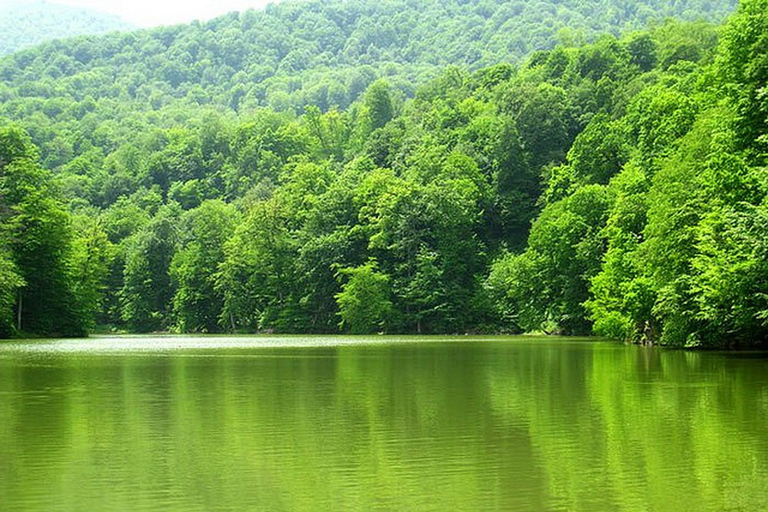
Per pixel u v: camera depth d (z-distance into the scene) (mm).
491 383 30828
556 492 13539
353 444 17969
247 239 129875
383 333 114812
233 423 21016
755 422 20250
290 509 12727
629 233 66750
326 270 121562
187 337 106625
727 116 44469
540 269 97375
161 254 143625
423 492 13656
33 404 25250
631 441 17922
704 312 44719
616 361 42344
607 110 135625
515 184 128500
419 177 129625
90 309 105688
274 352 58156
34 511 12688
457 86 189250
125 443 18328
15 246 89938
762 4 44156
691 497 13141
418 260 114250
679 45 143500
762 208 38156
